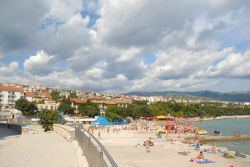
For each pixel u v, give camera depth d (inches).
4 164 900.0
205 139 3826.3
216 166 1808.6
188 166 1784.0
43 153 1123.9
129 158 2052.2
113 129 4810.5
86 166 824.9
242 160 2027.6
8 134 2760.8
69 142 1536.7
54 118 3324.3
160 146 2758.4
